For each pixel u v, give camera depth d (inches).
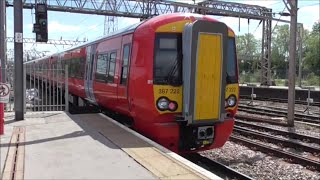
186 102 338.6
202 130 351.3
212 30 343.6
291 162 391.2
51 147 315.0
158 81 339.6
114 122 429.4
